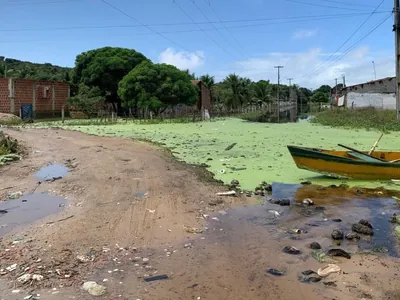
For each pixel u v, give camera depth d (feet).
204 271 18.03
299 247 20.85
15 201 29.43
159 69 138.31
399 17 83.25
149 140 68.80
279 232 23.21
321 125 112.16
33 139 65.72
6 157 45.37
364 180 36.96
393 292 16.07
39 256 19.24
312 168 37.37
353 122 106.63
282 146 61.21
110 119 128.57
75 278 17.07
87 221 24.70
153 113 142.00
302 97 355.97
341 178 37.24
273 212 27.04
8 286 16.19
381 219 25.70
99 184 34.42
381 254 19.88
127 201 29.27
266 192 32.55
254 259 19.35
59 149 54.70
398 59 84.94
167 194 31.30
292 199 30.55
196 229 23.58
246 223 24.84
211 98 224.12
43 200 29.71
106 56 154.71
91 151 52.95
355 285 16.65
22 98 133.59
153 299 15.51
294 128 101.60
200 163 45.93
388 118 102.58
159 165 43.55
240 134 83.35
